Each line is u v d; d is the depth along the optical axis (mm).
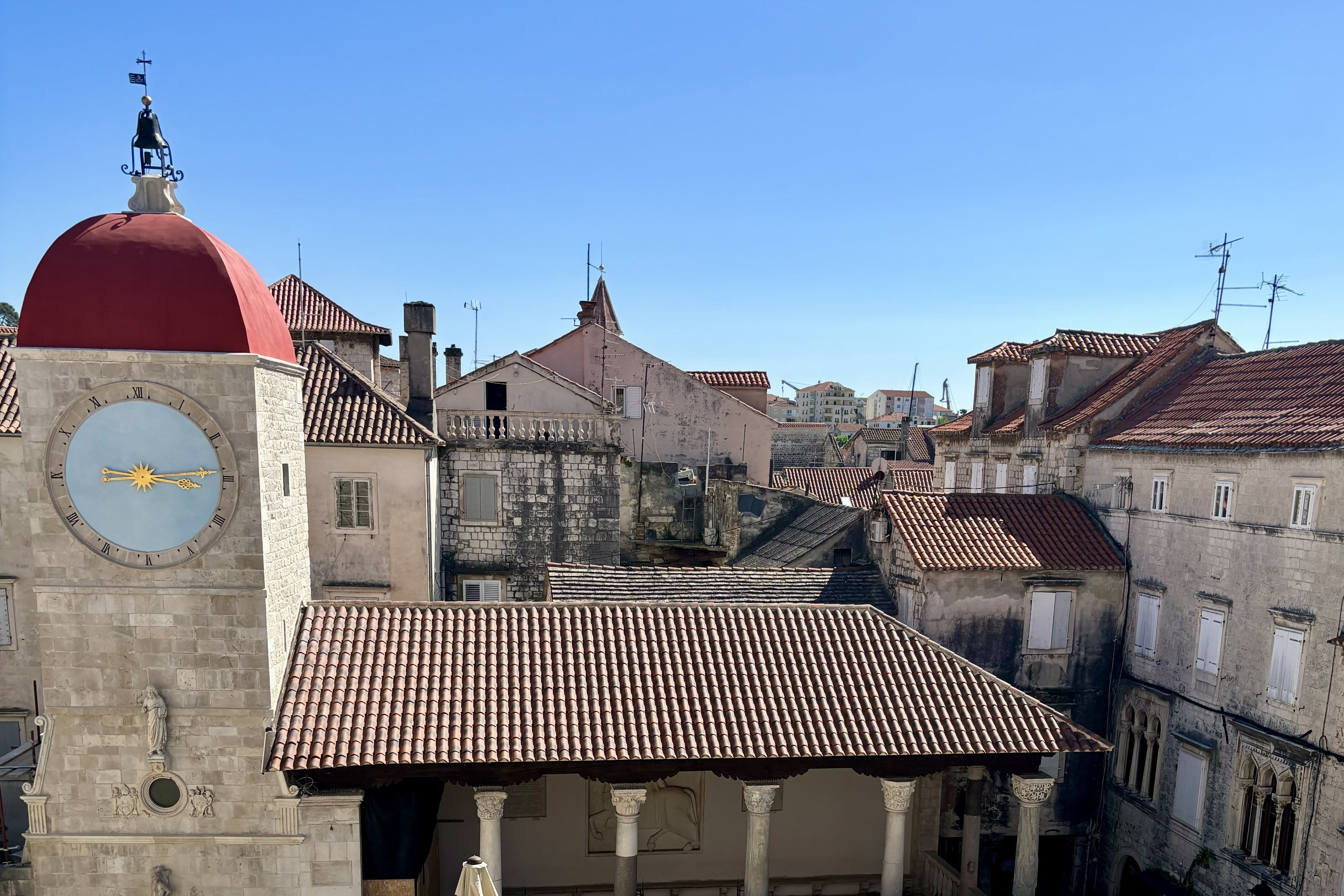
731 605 19469
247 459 14586
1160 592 23000
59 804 15133
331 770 15062
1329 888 17328
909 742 16500
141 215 14664
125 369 14109
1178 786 21922
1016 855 20469
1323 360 22391
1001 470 32969
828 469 55688
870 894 22516
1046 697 24359
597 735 15727
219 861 15445
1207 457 21516
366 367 35438
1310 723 18125
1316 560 18188
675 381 43906
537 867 21312
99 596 14664
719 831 21891
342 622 17438
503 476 29312
